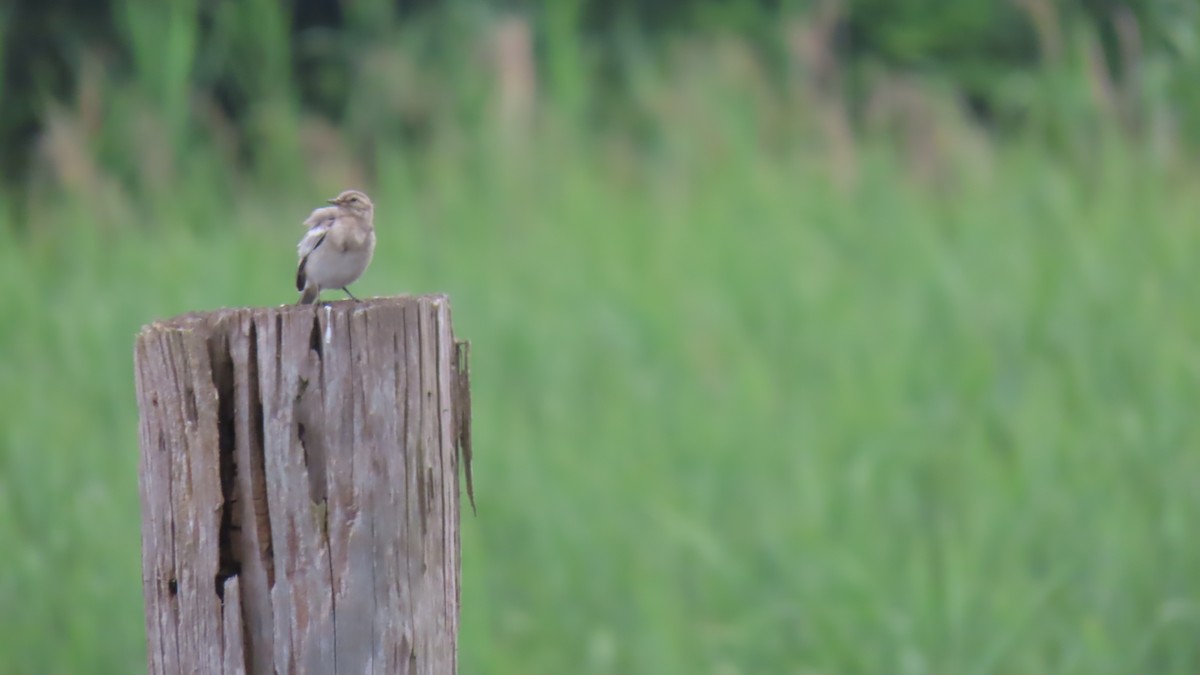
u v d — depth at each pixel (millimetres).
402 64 21109
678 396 13219
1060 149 17656
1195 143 17672
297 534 4961
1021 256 14797
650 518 11531
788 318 14109
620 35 22422
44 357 14758
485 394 13258
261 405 4969
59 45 23594
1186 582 10914
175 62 20312
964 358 13352
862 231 15938
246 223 17875
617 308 14188
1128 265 14406
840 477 11938
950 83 22297
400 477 5004
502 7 22781
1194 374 12602
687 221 16234
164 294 15539
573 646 10836
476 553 11195
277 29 21797
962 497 11914
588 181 17359
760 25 22984
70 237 17562
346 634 4973
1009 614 10531
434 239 16469
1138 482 11852
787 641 10727
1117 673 10297
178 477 5000
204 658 5020
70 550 11727
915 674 10273
